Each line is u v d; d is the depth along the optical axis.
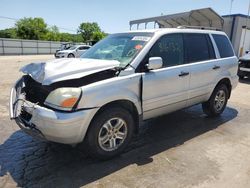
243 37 20.56
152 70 3.85
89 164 3.43
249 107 6.52
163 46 4.11
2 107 5.95
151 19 20.86
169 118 5.42
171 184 3.01
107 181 3.05
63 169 3.29
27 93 3.56
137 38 4.12
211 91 5.07
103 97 3.20
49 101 3.06
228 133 4.65
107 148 3.49
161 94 4.01
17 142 4.07
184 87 4.40
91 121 3.24
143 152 3.82
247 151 3.92
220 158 3.68
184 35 4.52
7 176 3.12
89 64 3.40
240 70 10.78
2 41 35.19
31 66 3.76
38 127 3.05
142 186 2.97
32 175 3.15
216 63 5.05
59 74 3.11
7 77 10.65
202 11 17.05
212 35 5.18
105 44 4.52
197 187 2.97
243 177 3.19
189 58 4.54
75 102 2.98
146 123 5.09
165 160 3.59
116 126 3.52
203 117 5.53
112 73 3.48
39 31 58.09
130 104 3.65
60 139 3.04
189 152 3.85
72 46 25.88
